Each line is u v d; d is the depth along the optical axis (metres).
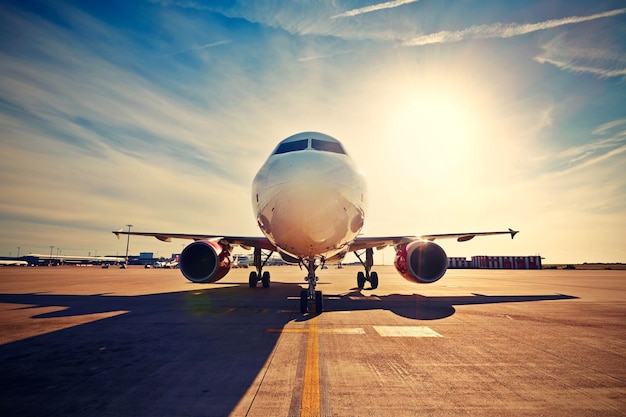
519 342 5.20
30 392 3.23
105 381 3.53
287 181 6.56
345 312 8.04
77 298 10.76
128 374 3.75
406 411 2.87
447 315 7.61
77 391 3.26
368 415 2.79
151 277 24.84
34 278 22.89
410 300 10.40
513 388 3.39
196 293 12.59
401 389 3.35
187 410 2.87
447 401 3.08
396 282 20.62
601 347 4.93
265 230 7.70
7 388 3.33
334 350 4.73
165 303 9.61
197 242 10.41
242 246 13.88
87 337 5.49
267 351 4.68
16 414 2.77
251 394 3.21
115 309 8.47
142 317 7.34
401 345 5.01
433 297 11.26
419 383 3.51
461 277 26.95
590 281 20.95
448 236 12.96
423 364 4.12
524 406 2.98
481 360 4.29
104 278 23.22
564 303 9.71
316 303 7.88
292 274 37.75
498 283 19.22
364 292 13.38
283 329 6.11
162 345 4.99
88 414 2.79
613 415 2.83
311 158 6.94
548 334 5.75
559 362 4.22
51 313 7.86
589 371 3.90
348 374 3.76
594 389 3.38
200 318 7.21
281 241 7.36
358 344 5.06
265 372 3.82
